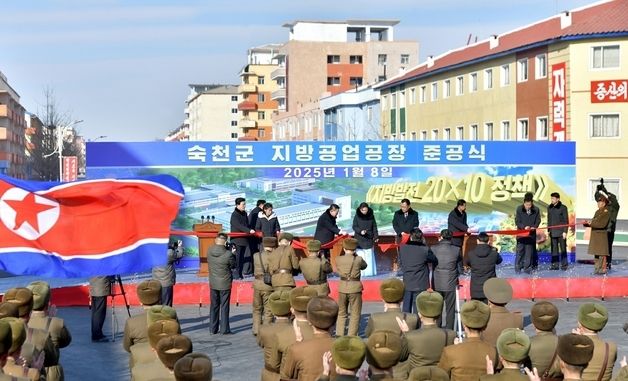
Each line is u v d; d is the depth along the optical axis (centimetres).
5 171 10750
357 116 8238
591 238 2369
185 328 1752
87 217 890
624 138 4706
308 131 9744
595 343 806
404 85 7025
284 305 947
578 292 2141
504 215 2697
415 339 845
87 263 883
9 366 687
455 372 764
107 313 1934
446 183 2677
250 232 2309
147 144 2545
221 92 17438
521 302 2086
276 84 13562
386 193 2662
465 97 5950
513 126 5344
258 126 13538
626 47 4666
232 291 2092
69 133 11688
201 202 2578
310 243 1523
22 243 871
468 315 779
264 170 2608
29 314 843
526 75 5216
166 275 1734
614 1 4978
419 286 1541
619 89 4691
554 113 4869
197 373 582
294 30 11969
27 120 14275
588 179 4772
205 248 2361
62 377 905
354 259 1548
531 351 829
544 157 2709
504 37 5869
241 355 1484
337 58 11306
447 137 6250
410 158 2667
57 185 896
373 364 671
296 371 782
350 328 1549
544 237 2664
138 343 945
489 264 1544
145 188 913
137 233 900
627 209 4706
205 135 17412
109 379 1330
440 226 2681
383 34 12150
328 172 2639
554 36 4844
